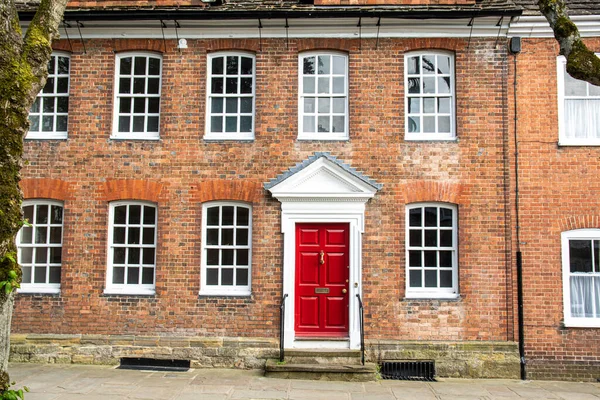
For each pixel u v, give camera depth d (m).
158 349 10.17
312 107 10.83
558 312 10.06
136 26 10.72
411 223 10.52
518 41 10.50
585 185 10.28
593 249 10.25
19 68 6.39
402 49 10.66
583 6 10.50
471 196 10.34
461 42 10.62
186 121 10.65
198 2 10.84
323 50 10.84
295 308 10.30
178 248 10.40
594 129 10.55
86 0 10.77
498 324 10.08
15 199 6.21
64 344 10.22
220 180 10.51
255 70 10.77
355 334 10.10
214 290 10.42
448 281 10.38
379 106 10.59
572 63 7.33
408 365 9.95
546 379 9.89
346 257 10.41
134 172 10.58
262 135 10.58
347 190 10.34
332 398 8.25
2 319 6.14
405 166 10.45
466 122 10.48
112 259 10.57
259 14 10.34
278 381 9.17
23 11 10.51
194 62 10.77
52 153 10.64
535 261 10.18
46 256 10.63
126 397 8.12
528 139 10.41
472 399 8.47
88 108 10.74
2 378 6.11
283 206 10.38
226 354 10.09
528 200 10.30
